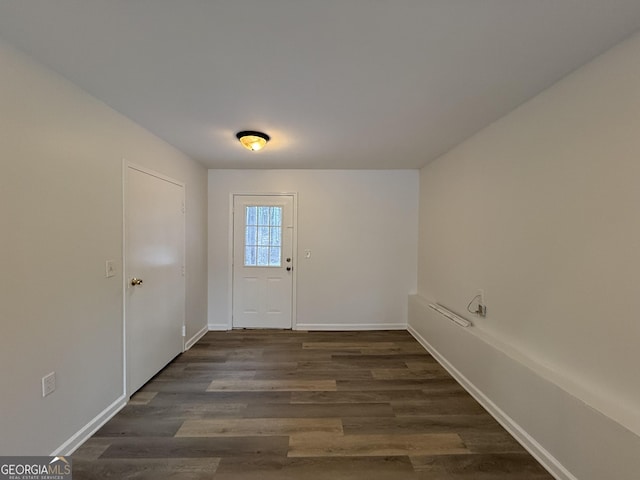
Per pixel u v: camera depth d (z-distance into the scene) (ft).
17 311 4.74
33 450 5.02
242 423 6.69
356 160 11.73
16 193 4.71
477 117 7.40
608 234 4.70
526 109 6.53
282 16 3.99
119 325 7.23
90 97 6.23
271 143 9.51
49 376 5.31
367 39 4.46
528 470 5.42
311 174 13.33
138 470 5.35
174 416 6.94
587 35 4.33
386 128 8.17
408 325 13.51
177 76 5.55
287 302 13.53
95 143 6.40
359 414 7.07
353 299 13.51
